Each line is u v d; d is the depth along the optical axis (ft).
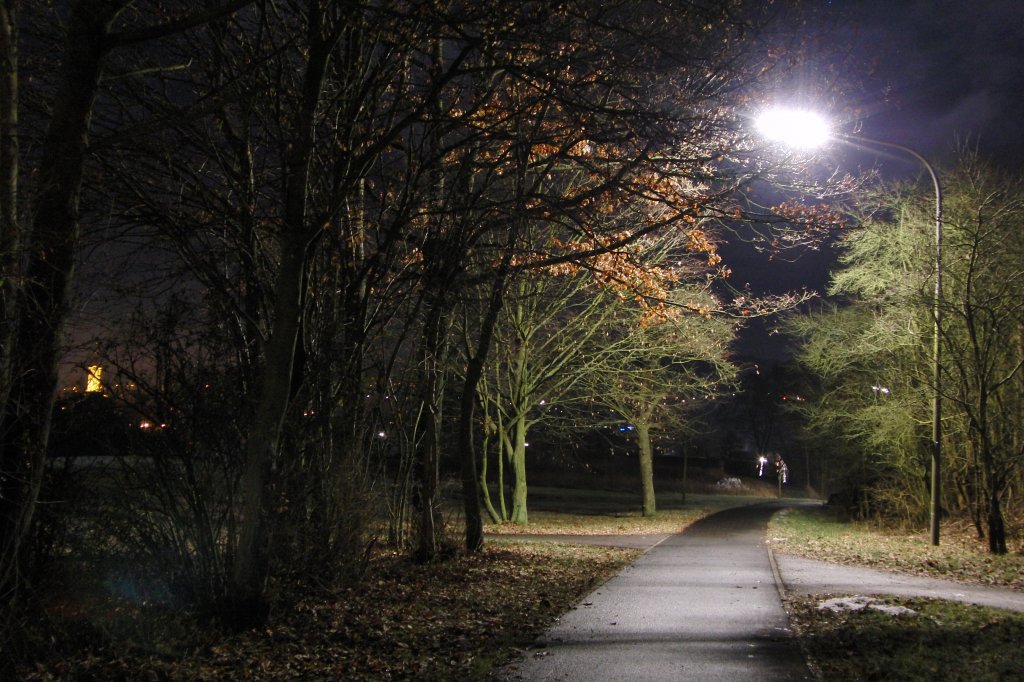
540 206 42.22
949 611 34.63
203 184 34.68
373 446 40.93
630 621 32.48
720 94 41.83
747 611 34.88
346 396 37.70
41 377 23.12
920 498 89.86
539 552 59.67
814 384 112.57
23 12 32.12
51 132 25.13
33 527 24.36
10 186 21.26
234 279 34.53
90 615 25.63
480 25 34.94
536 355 95.66
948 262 70.49
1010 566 54.85
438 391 50.75
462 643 28.63
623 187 39.73
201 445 28.35
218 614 28.22
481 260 51.42
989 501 64.03
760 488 233.35
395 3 35.83
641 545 72.08
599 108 35.73
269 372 29.22
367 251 43.98
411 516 48.39
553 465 202.28
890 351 82.07
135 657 24.22
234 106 36.35
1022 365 70.74
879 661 24.82
